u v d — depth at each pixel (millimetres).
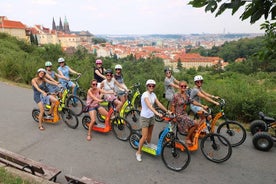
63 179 4488
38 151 5500
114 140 6117
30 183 3668
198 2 1929
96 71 7953
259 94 7531
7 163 4309
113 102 6762
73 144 5867
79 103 8297
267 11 1865
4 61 13516
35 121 7242
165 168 4883
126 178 4543
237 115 7594
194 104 5324
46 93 6344
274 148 5680
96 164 5000
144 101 4906
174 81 7312
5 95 9898
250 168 4859
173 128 5375
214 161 5078
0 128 6691
